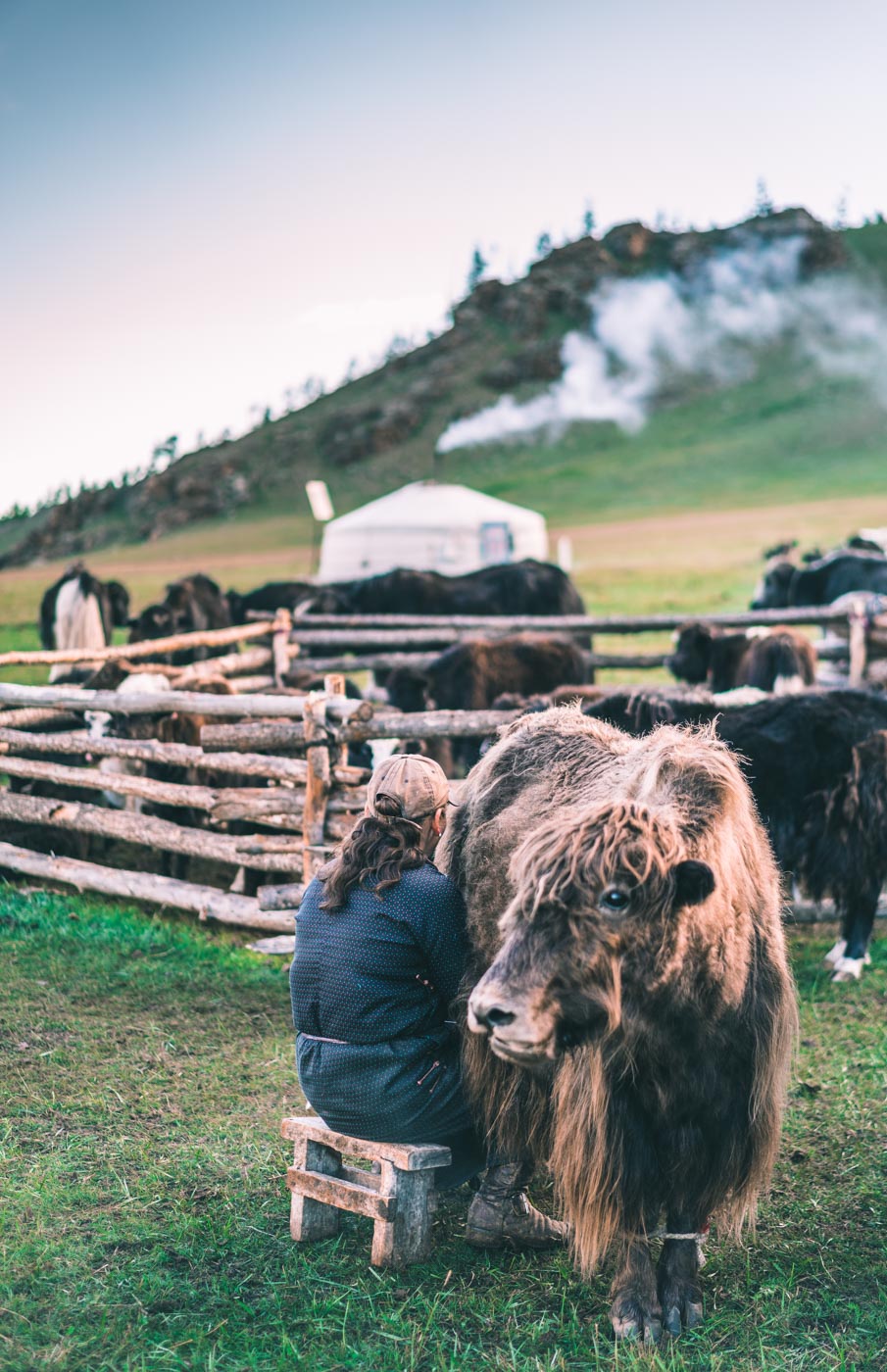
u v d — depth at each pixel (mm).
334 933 3203
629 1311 2885
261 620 12766
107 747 6832
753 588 25125
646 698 6172
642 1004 2711
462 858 3500
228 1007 5184
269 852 6062
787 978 3121
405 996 3180
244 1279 3090
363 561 30938
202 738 6309
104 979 5492
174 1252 3207
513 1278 3154
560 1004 2543
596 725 3588
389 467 111875
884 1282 3133
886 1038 4891
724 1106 2947
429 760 3359
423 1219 3189
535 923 2555
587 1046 2855
